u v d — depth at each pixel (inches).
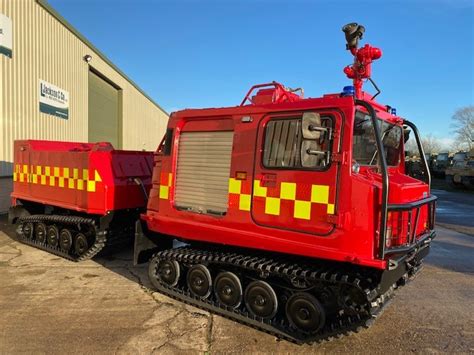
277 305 154.2
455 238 355.9
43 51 470.9
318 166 138.7
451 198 762.8
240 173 159.2
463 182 941.8
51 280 213.5
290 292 152.7
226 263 163.8
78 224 247.8
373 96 167.2
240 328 158.1
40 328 155.6
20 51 422.3
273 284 155.4
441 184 1145.4
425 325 165.9
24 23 429.1
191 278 181.0
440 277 234.8
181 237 180.4
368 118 151.6
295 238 143.3
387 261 126.6
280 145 149.3
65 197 254.7
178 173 183.9
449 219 474.3
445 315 177.0
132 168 253.1
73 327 156.9
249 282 165.2
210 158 172.9
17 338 147.0
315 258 149.7
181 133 184.5
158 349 140.6
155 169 194.4
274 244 147.9
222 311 167.2
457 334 157.8
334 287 139.7
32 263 245.3
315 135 133.6
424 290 210.8
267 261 157.1
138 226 200.8
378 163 159.9
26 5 432.1
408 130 194.9
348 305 136.2
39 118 463.5
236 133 161.8
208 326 159.5
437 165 1315.2
